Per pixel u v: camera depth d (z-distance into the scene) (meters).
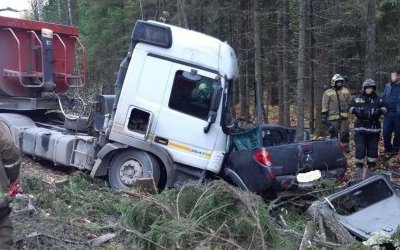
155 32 8.70
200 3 19.81
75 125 10.48
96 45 27.25
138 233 5.92
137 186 8.43
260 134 8.60
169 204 6.51
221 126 8.64
